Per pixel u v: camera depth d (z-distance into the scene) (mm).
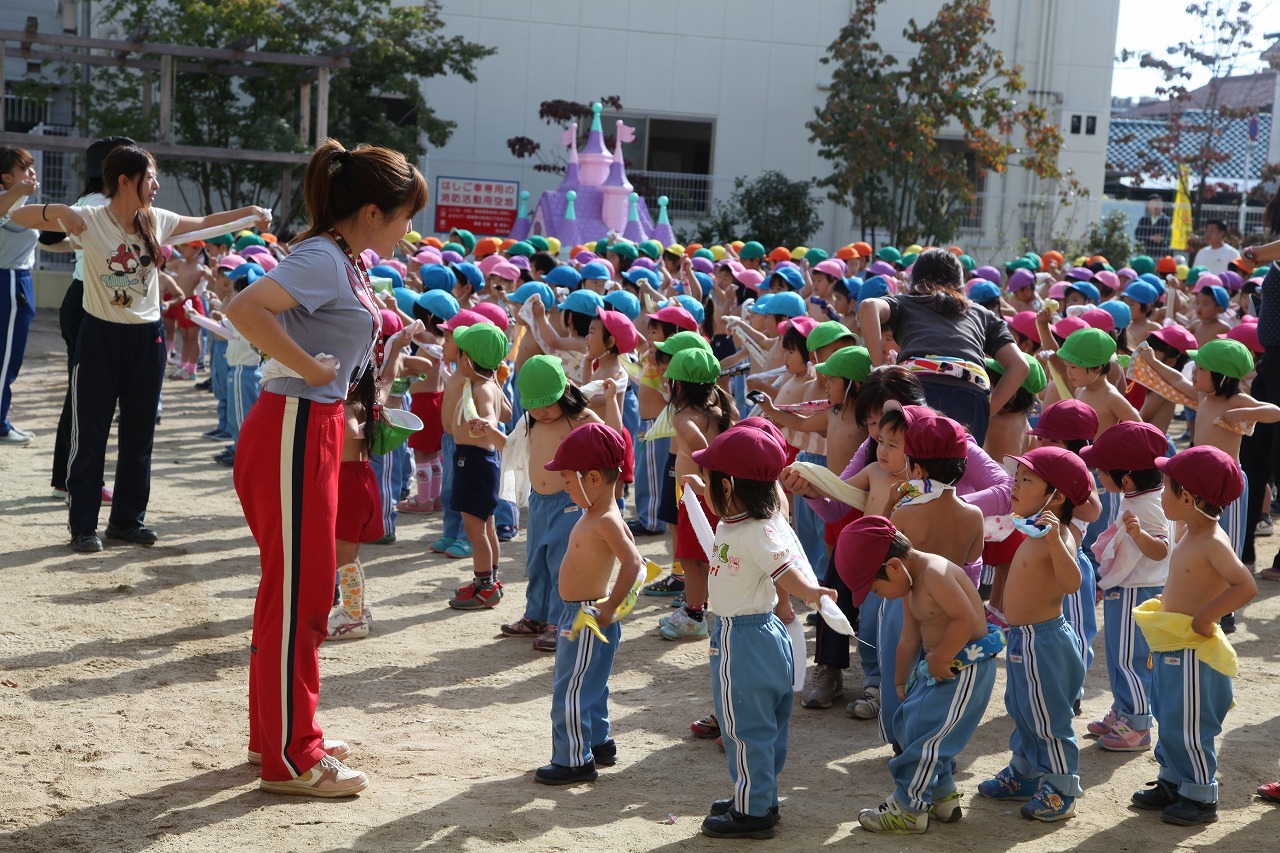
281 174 23562
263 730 4699
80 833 4316
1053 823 4730
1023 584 4797
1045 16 30797
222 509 9820
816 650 6141
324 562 4648
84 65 24547
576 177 23000
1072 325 8625
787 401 7641
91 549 8227
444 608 7617
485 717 5785
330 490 4648
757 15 30156
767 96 30453
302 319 4504
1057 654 4746
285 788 4715
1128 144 40312
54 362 17266
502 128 29125
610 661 5086
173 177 25062
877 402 5672
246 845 4250
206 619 7035
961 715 4473
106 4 24328
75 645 6469
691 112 30141
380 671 6422
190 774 4918
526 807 4699
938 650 4473
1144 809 4887
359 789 4770
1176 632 4727
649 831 4508
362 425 6609
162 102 20734
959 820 4719
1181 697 4730
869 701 5949
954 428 4973
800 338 7559
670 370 6832
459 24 28641
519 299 10367
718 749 5449
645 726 5738
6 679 5930
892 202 27891
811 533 7242
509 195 26344
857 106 27500
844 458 6441
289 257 4480
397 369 8414
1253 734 5801
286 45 22672
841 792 4988
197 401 15141
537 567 6844
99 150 8164
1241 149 40594
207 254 16391
